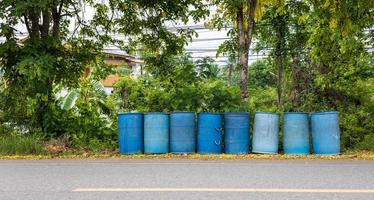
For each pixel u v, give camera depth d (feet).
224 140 39.11
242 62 49.06
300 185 22.95
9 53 39.91
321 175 26.30
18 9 36.50
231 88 43.55
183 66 47.24
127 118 38.68
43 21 42.93
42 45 39.73
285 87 60.54
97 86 50.90
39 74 37.40
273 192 21.17
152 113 38.65
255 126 38.99
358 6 43.11
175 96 43.93
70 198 19.98
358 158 35.78
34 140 38.78
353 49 53.36
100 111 46.55
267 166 30.53
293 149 38.14
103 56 49.39
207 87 43.57
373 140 41.68
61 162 33.17
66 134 41.96
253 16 49.01
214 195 20.53
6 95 41.96
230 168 29.48
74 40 47.78
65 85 44.88
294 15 61.00
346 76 55.83
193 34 50.24
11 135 41.60
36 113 42.27
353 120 46.06
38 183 23.71
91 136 42.83
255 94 62.18
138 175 26.35
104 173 27.25
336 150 37.88
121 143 38.78
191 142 38.68
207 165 31.14
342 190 21.59
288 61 67.72
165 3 46.83
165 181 24.17
